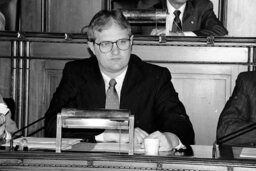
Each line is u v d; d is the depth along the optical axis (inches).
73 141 100.7
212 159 77.8
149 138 91.2
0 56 159.2
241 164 76.3
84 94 127.0
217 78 156.0
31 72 159.9
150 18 168.2
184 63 155.9
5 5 197.0
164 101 125.9
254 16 234.2
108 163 78.5
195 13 192.9
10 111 131.0
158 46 156.3
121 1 209.5
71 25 244.4
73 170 79.1
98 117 85.0
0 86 159.9
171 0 192.9
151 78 127.9
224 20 235.5
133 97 126.0
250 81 135.9
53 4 244.4
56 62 159.3
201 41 155.1
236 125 127.2
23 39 158.4
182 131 116.0
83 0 243.4
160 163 77.9
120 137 99.0
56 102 126.0
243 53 154.8
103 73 127.6
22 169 79.9
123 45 118.0
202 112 157.4
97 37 118.1
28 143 95.9
